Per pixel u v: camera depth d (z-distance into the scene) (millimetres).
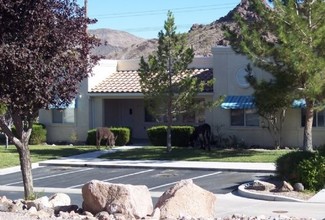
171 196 10922
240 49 26391
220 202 16938
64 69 12000
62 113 36281
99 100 35688
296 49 23688
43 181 22672
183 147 32156
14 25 11180
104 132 32688
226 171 23844
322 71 24062
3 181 22828
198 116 33875
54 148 33062
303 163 18188
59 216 10633
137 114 37281
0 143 37406
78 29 12188
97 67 36000
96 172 24906
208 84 29797
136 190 10727
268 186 18188
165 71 28719
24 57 10945
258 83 26938
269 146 31453
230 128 32344
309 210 15273
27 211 11039
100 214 10344
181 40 28750
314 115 30406
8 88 11211
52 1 11617
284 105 27172
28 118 13398
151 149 31438
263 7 25500
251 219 11492
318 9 24688
